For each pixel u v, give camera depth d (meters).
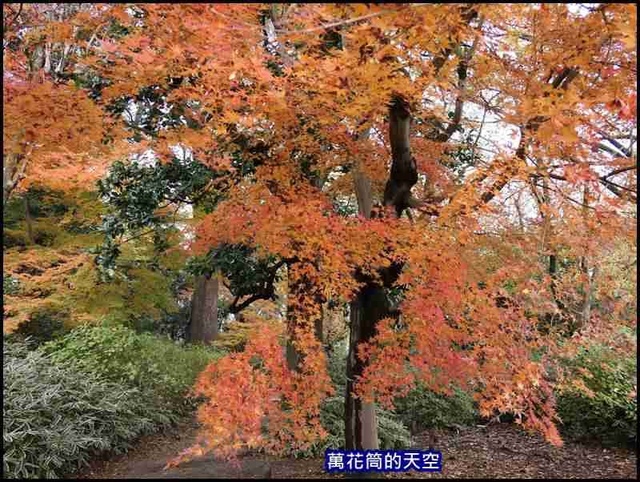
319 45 4.06
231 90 4.32
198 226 5.57
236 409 4.37
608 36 3.63
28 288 8.62
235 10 3.40
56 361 7.03
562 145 4.20
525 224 5.24
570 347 4.65
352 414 5.57
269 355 4.75
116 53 4.29
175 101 5.26
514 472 6.01
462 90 4.88
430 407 8.38
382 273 5.20
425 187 5.93
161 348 9.74
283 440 5.13
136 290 9.99
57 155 4.36
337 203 7.65
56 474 5.41
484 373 4.33
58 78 4.59
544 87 3.80
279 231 4.71
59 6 4.21
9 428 5.25
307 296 5.12
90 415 6.27
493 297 4.38
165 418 7.62
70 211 9.38
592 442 7.34
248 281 7.23
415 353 4.95
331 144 5.60
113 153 4.78
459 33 3.64
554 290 5.05
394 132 4.86
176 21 3.65
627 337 4.59
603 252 4.81
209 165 5.27
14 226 10.42
